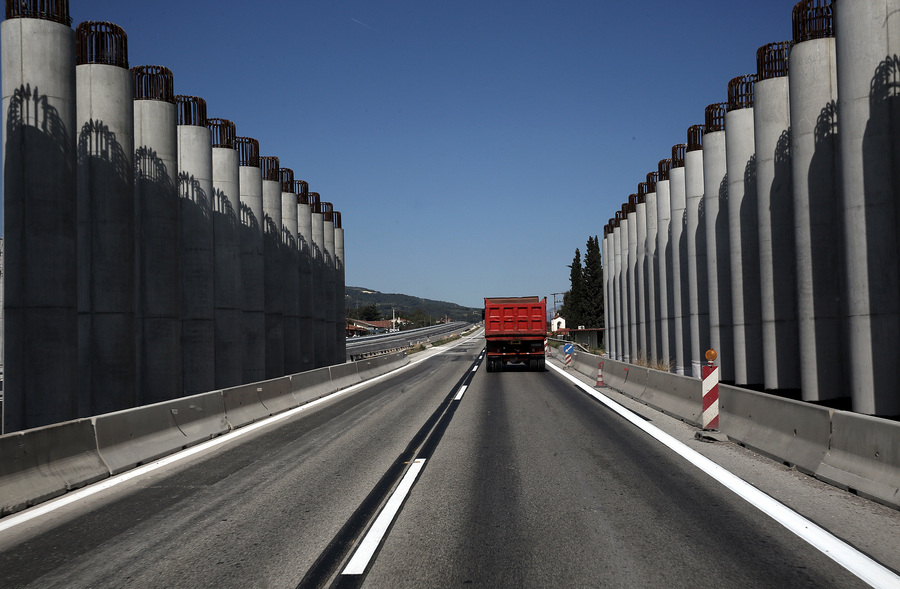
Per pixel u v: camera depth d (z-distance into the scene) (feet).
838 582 16.56
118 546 20.95
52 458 29.45
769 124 68.49
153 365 70.49
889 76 48.08
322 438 43.86
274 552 19.85
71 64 53.21
